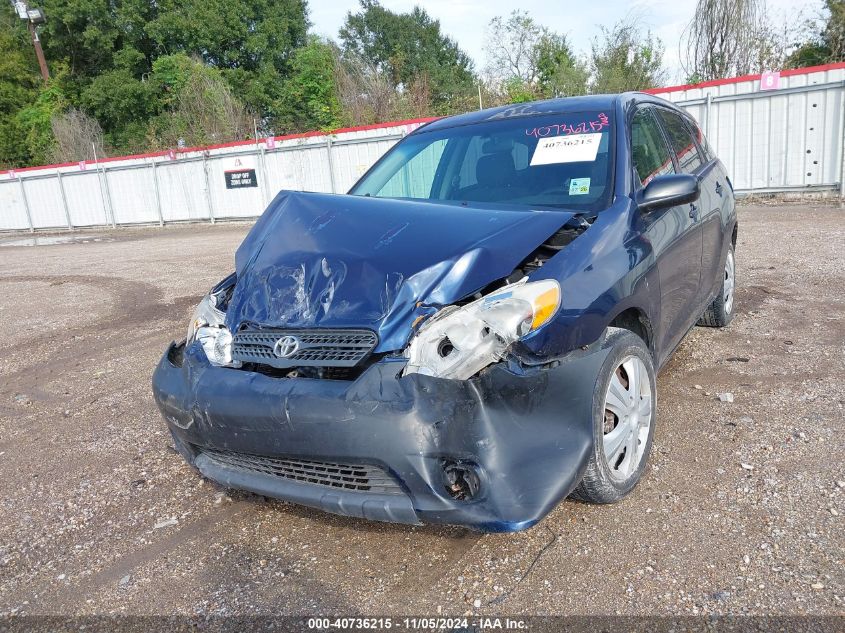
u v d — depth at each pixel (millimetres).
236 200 21312
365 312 2457
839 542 2449
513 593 2324
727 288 5113
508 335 2258
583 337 2518
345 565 2578
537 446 2293
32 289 10391
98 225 24422
